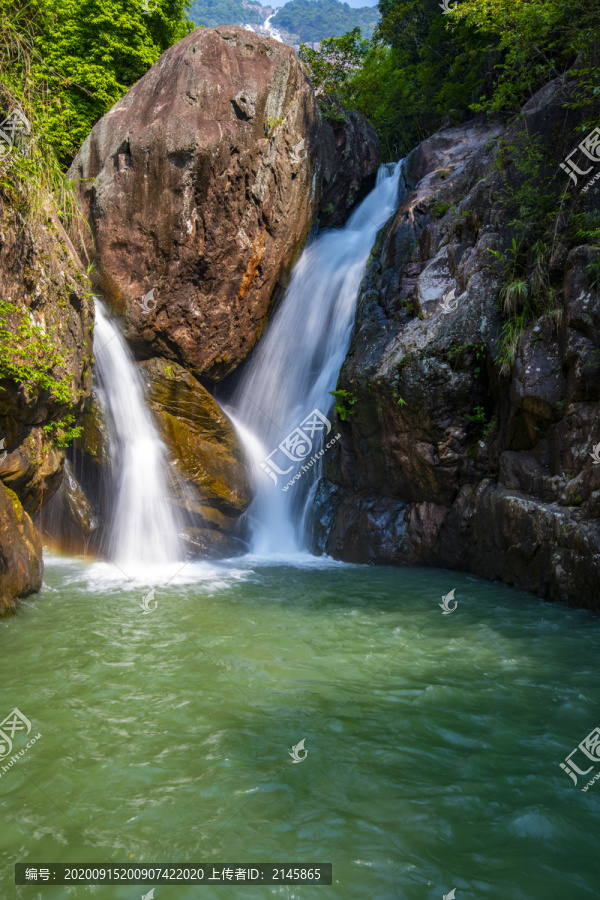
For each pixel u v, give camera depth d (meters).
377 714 4.79
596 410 7.77
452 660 5.97
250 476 11.80
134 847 3.21
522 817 3.48
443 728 4.57
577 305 8.08
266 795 3.68
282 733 4.46
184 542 10.88
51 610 7.45
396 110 19.47
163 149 10.23
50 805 3.57
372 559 10.58
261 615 7.39
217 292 11.10
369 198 15.39
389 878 3.00
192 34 10.82
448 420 9.82
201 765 4.01
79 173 10.96
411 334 10.39
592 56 9.41
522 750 4.25
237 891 2.89
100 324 10.54
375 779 3.87
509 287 9.22
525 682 5.44
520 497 8.66
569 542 7.74
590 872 3.07
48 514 10.78
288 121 11.34
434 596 8.33
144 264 10.59
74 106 13.50
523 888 2.95
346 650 6.23
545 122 9.92
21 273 7.29
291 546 12.14
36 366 7.31
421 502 10.41
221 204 10.66
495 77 14.52
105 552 10.66
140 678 5.43
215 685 5.31
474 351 9.63
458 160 13.41
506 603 7.95
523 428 8.88
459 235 11.16
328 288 13.05
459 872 3.05
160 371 10.96
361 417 10.98
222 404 12.49
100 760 4.06
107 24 14.15
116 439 10.66
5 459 7.43
